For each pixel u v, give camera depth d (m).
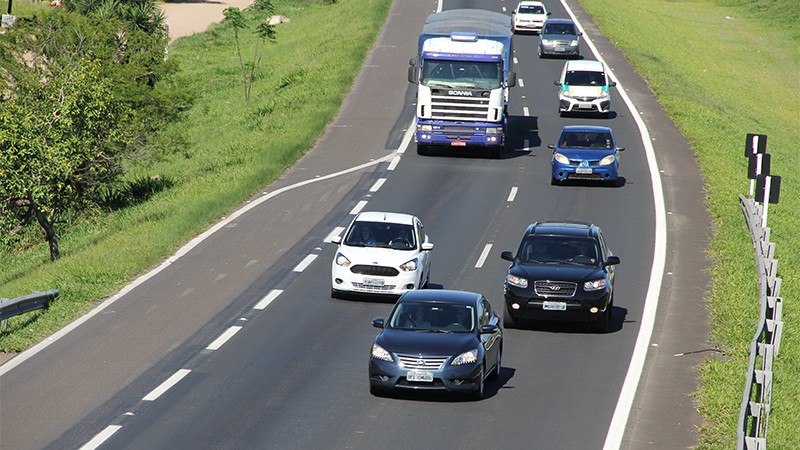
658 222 104.88
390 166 128.75
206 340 67.12
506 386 59.78
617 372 62.97
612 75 194.00
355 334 69.38
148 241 93.31
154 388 57.62
